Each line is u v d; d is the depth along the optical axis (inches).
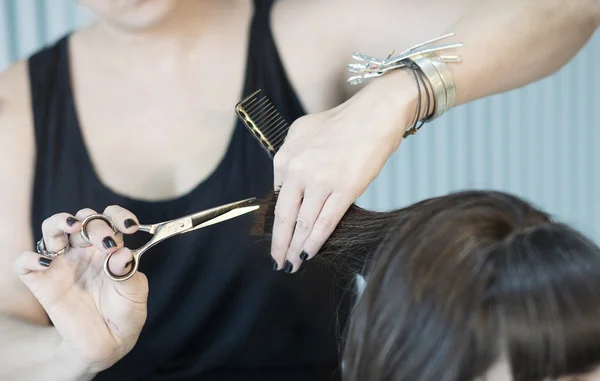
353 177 24.9
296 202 25.3
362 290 25.7
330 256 27.0
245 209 25.3
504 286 19.7
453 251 20.8
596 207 66.0
